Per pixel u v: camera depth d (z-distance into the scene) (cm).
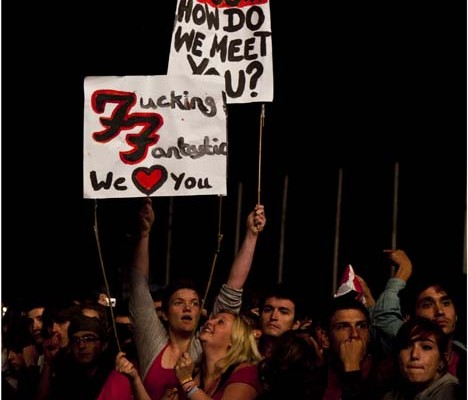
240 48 1154
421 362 898
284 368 884
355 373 988
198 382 1038
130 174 1095
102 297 1498
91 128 1099
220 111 1098
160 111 1101
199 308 1092
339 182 2317
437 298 1055
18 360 1414
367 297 1242
